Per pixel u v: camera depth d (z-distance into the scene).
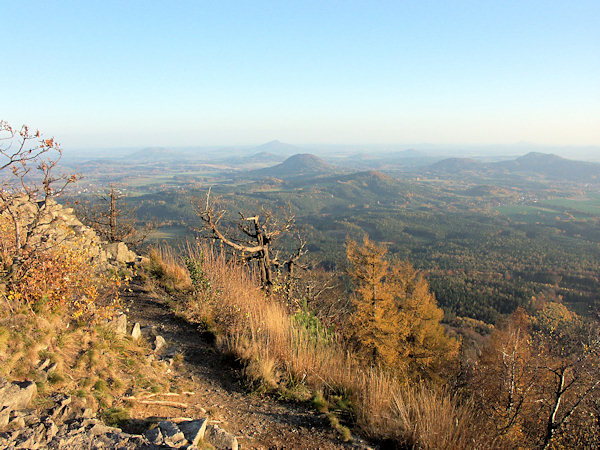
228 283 7.61
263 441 3.50
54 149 4.08
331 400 4.52
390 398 4.42
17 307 3.80
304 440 3.61
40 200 6.69
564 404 8.16
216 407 3.97
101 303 4.89
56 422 2.67
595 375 6.47
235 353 5.24
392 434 3.83
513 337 10.41
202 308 6.71
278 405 4.29
